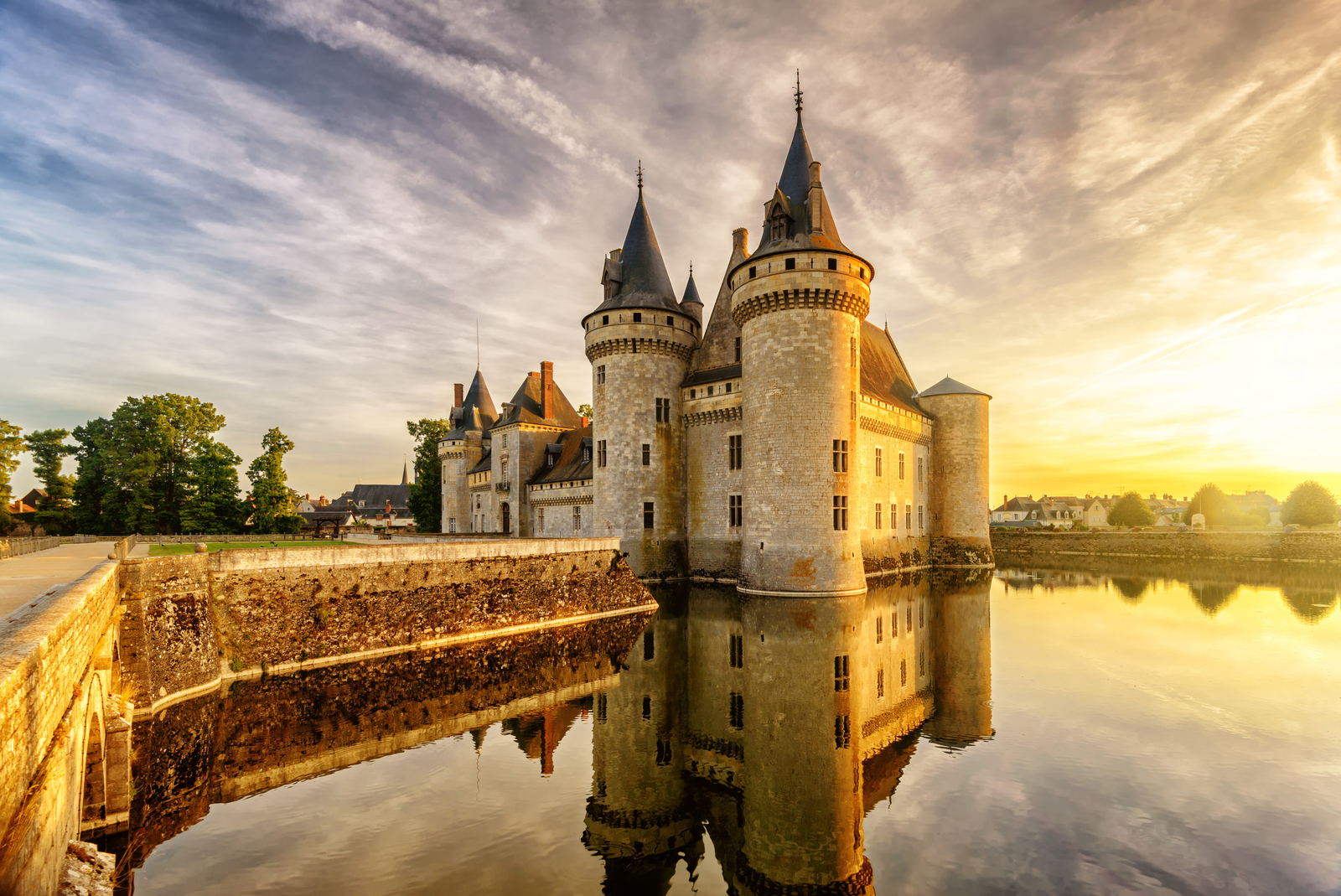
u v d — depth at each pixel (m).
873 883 8.49
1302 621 26.20
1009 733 14.01
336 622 20.81
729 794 11.67
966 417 50.12
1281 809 10.35
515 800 11.45
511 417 55.22
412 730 15.02
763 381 32.97
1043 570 47.59
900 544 44.66
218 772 12.60
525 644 23.34
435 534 56.28
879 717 15.17
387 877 8.89
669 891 8.57
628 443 39.25
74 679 7.97
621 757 13.50
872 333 52.28
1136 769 12.02
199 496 50.50
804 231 33.41
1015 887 8.32
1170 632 24.17
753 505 33.41
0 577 14.76
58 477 52.47
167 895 8.36
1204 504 83.62
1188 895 8.05
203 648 17.52
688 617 27.98
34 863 5.28
